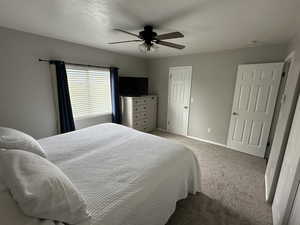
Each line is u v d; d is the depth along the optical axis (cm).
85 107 362
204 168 269
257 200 194
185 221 163
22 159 98
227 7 155
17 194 74
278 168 181
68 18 192
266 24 194
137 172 135
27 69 262
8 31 235
